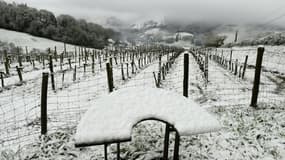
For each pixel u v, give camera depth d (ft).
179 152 15.24
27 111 30.27
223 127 18.75
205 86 39.68
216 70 68.64
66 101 34.88
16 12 274.98
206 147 15.84
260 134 17.10
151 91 13.00
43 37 272.72
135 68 75.25
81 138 9.72
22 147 16.76
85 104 32.78
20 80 52.90
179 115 11.47
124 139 10.00
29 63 90.79
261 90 37.37
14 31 260.21
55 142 16.87
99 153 15.29
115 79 54.65
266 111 21.79
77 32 291.79
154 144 16.25
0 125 24.82
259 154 14.82
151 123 19.97
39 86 47.91
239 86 41.27
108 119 10.78
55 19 309.01
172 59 100.68
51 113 27.48
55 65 81.10
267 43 131.23
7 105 34.35
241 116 20.90
